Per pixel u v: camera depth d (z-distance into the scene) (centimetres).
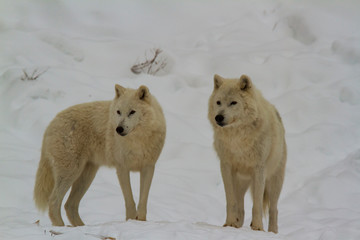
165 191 2348
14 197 2091
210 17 5303
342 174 2512
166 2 5484
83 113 1888
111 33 4781
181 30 5038
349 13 5206
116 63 4041
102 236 1299
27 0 5009
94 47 4150
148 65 3975
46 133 1914
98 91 3331
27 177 2248
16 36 4078
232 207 1694
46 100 3145
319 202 2322
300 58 4122
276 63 4003
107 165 1872
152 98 1809
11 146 2619
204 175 2573
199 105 3447
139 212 1750
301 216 2066
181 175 2558
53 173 1886
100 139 1855
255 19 5088
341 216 2070
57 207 1834
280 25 5006
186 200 2292
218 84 1703
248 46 4553
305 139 2992
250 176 1755
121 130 1680
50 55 3922
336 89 3688
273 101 3531
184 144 2833
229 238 1352
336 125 3125
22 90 3225
